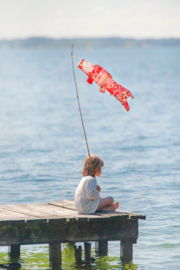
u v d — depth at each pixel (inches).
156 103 3791.8
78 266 663.1
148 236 786.2
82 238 641.6
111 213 657.6
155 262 676.7
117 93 705.6
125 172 1359.5
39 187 1187.9
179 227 831.7
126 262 673.0
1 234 610.5
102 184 1203.9
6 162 1541.6
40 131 2337.6
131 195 1075.9
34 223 609.3
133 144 1891.0
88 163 684.7
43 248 754.2
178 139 1996.8
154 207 964.6
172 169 1391.5
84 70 714.2
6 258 704.4
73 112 3336.6
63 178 1298.0
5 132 2293.3
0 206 729.6
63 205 727.1
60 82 7549.2
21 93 5251.0
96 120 2812.5
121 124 2583.7
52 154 1697.8
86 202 663.1
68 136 2169.0
